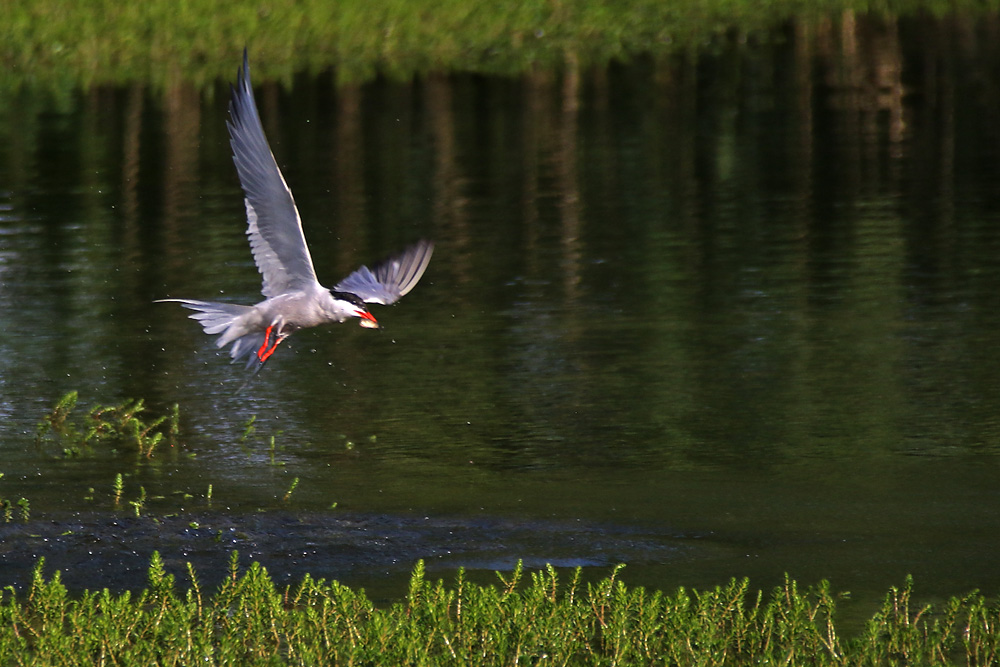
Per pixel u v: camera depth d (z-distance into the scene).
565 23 42.56
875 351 15.99
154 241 21.39
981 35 41.03
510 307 18.05
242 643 8.71
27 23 37.88
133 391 15.30
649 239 21.20
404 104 32.94
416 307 18.20
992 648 8.87
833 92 33.50
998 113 30.36
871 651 8.50
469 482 12.65
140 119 30.97
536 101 33.06
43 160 27.03
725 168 25.95
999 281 18.55
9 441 13.80
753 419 14.08
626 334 16.88
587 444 13.53
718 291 18.48
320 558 11.07
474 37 40.72
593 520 11.77
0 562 10.94
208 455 13.44
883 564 10.82
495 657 8.34
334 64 38.03
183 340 17.12
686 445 13.45
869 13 46.19
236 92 8.23
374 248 20.72
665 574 10.71
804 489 12.36
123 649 8.55
